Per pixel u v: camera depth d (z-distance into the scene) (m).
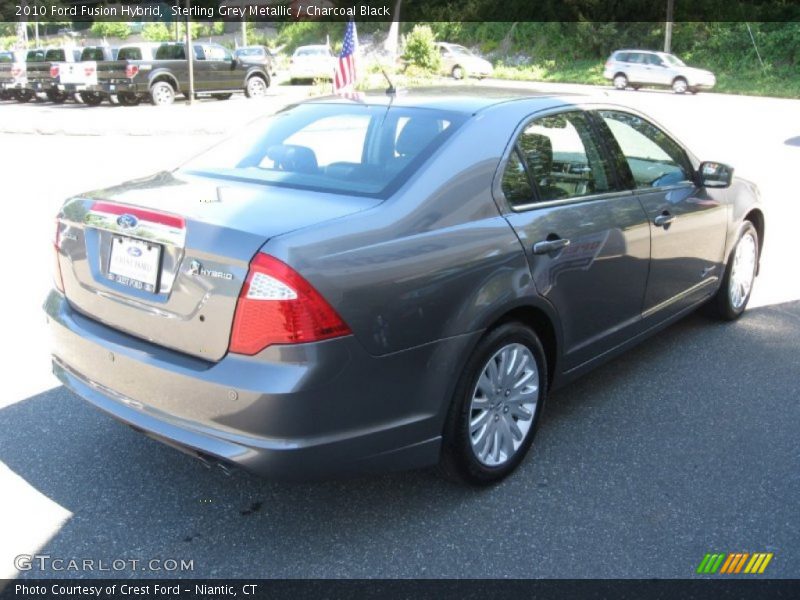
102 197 3.19
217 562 2.90
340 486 3.43
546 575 2.84
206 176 3.50
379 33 50.75
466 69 35.62
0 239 7.71
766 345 5.18
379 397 2.84
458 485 3.40
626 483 3.48
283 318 2.60
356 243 2.79
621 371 4.74
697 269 4.81
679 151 4.76
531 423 3.55
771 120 21.19
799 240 8.02
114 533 3.06
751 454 3.75
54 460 3.58
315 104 4.01
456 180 3.18
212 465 2.83
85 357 3.16
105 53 23.53
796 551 3.00
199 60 24.08
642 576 2.84
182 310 2.81
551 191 3.61
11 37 47.94
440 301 2.96
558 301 3.53
